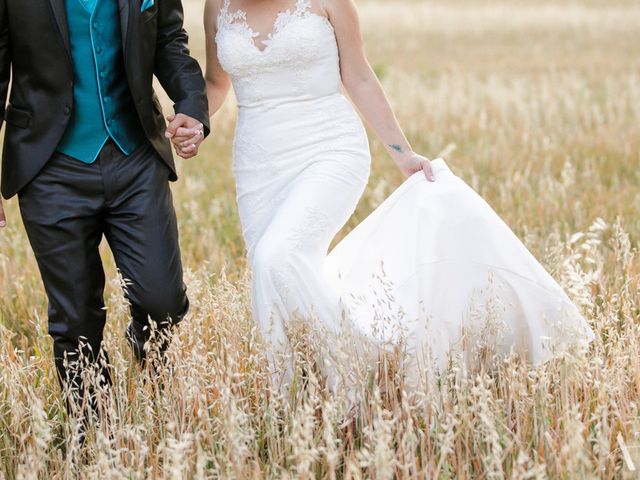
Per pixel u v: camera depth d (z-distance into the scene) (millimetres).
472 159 15398
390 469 4848
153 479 5551
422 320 6695
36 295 9133
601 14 55438
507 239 6848
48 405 6664
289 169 6926
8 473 5887
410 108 21562
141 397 6227
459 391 5863
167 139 6840
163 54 6840
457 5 67312
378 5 67562
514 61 34000
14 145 6395
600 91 24156
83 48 6277
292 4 6859
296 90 6902
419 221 6914
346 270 7129
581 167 14883
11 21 6137
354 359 6195
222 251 10117
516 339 6941
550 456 5461
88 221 6465
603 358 6664
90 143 6367
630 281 7914
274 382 6305
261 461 5754
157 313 6582
